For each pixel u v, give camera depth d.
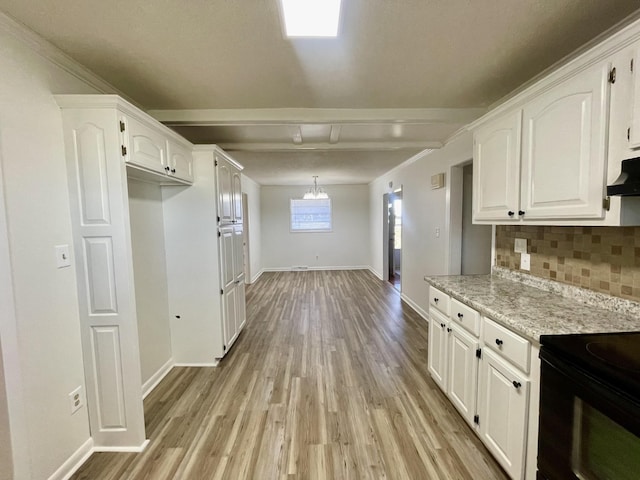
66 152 1.68
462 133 3.08
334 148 3.58
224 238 3.00
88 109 1.67
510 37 1.58
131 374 1.81
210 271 2.84
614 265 1.52
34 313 1.48
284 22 1.42
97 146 1.69
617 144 1.19
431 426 1.99
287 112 2.57
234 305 3.33
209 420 2.09
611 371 0.96
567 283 1.81
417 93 2.29
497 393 1.57
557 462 1.19
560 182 1.46
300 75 1.97
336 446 1.83
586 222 1.35
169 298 2.85
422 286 4.29
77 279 1.74
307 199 7.86
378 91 2.24
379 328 3.82
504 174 1.87
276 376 2.67
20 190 1.42
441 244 3.66
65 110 1.67
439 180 3.61
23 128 1.44
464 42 1.62
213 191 2.77
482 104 2.53
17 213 1.40
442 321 2.21
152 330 2.56
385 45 1.64
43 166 1.54
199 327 2.88
